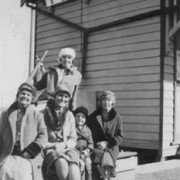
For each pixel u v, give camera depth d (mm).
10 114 4148
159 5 8938
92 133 5469
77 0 10930
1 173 3934
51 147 4488
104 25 9984
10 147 4062
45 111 4648
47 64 11656
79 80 5742
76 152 4535
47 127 4570
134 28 9398
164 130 8688
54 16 11359
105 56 10070
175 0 8836
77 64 10781
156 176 7094
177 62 9148
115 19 9945
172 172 7508
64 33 11211
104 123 5500
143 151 8961
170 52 8930
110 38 9961
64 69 5613
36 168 4113
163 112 8641
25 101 4184
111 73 9883
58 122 4590
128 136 9312
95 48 10336
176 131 9070
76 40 10852
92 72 10375
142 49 9188
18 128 4152
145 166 7965
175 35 9008
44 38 11852
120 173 6441
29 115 4199
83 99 7801
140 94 9156
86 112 5273
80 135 5152
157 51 8859
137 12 9438
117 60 9758
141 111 9094
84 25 10750
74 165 4344
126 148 9312
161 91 8680
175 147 8977
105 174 5270
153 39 8961
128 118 9367
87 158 4980
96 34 10328
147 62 9055
